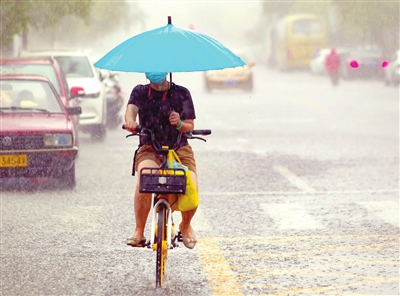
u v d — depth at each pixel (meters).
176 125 17.31
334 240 22.36
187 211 17.38
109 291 17.44
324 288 17.56
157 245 16.86
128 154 42.88
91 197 29.59
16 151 30.39
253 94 98.75
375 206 27.38
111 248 21.61
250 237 22.83
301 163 38.69
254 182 33.16
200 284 17.92
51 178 33.88
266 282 18.06
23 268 19.48
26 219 25.56
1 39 49.62
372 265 19.52
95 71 51.47
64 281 18.30
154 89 17.53
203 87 115.31
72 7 59.62
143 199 17.36
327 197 29.34
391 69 105.69
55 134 30.78
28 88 33.81
